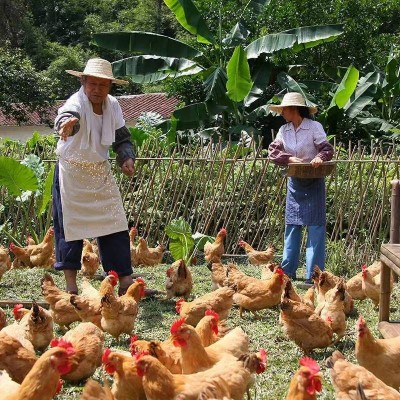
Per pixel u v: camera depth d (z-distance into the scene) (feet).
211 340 19.77
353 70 50.83
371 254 37.27
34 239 38.45
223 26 66.03
